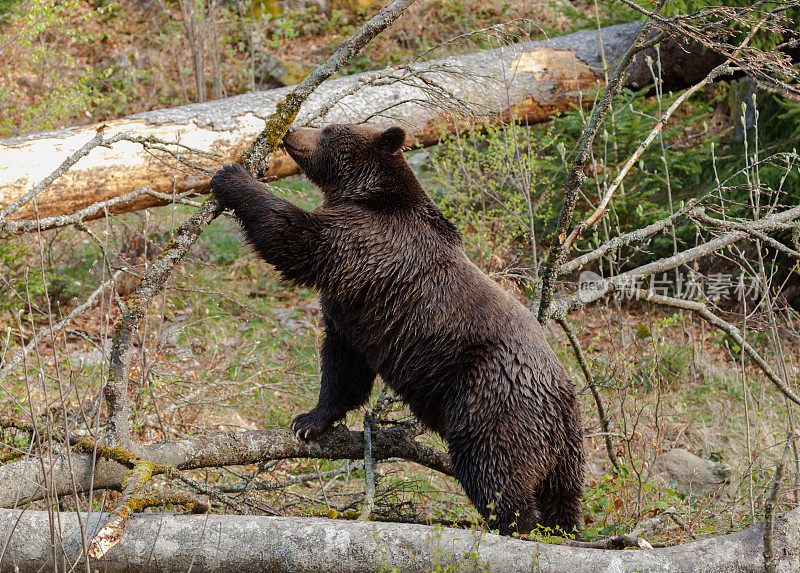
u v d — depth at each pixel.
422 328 7.34
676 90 16.69
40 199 12.22
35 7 15.52
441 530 5.34
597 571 5.12
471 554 5.16
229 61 26.53
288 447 7.57
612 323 12.92
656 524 8.54
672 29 7.46
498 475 6.87
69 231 16.00
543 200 15.84
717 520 9.08
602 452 11.34
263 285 17.00
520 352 7.11
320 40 27.94
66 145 12.52
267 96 14.15
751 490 8.69
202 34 23.81
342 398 7.95
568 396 7.28
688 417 12.62
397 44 26.91
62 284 14.78
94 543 5.04
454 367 7.22
